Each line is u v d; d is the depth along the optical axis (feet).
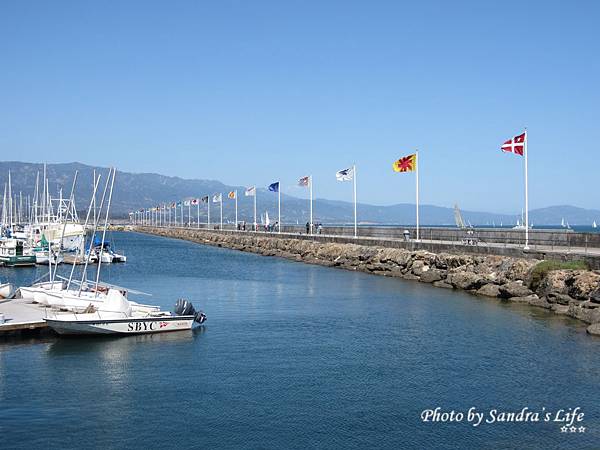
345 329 106.93
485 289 146.92
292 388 74.13
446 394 71.97
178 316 104.68
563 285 122.83
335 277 197.26
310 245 281.54
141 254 334.44
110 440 59.77
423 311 123.95
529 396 71.15
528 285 136.05
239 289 165.99
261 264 258.16
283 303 137.80
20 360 86.07
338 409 67.46
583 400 69.82
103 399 70.59
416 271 183.83
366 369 81.76
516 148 160.35
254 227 444.55
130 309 104.94
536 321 111.24
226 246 409.69
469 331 103.65
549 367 81.76
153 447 58.34
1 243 261.24
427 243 195.11
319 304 135.74
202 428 62.59
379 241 234.58
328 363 84.74
